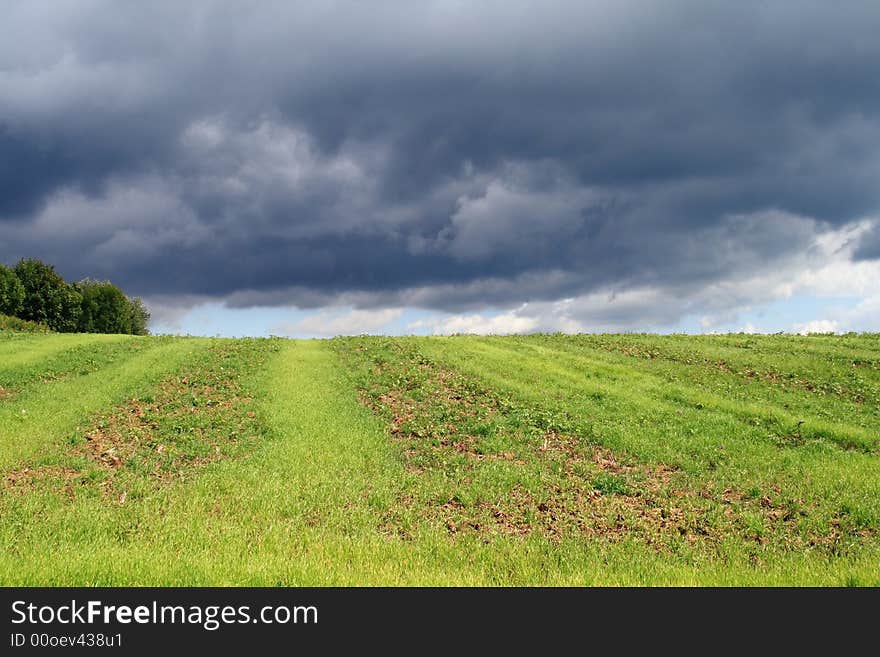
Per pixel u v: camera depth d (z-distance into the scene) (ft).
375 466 48.55
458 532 37.17
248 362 90.17
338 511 39.32
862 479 46.21
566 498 42.96
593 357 96.37
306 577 29.17
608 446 54.03
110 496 41.73
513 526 38.52
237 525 36.86
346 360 93.71
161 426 58.23
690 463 49.65
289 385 75.56
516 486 44.86
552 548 35.22
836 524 39.19
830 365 85.40
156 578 28.27
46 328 188.14
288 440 54.34
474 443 54.44
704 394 71.00
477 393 70.90
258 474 45.91
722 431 57.67
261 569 29.53
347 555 32.73
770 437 56.08
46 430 56.39
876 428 60.08
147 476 45.85
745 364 87.61
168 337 119.14
